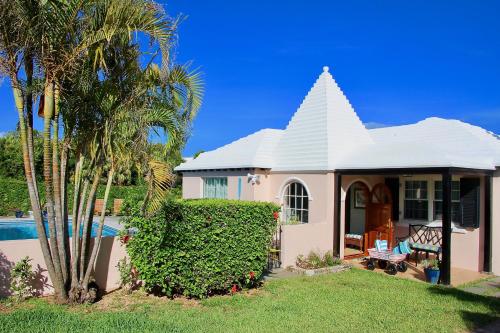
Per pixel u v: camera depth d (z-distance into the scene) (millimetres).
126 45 7762
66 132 7820
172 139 8125
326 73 15320
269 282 10406
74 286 7867
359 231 17750
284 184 15781
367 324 7301
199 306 8133
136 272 9258
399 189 15172
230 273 8891
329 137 14336
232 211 8883
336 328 7023
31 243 8305
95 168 8109
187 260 8328
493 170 12383
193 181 20250
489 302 8984
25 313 7031
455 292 9797
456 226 13398
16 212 24219
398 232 15078
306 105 15586
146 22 7066
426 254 13633
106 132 7367
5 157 31828
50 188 7488
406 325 7320
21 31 6664
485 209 12477
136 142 7352
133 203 9180
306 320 7391
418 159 11516
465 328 7281
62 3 6832
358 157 13641
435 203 14055
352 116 15578
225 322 7105
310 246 13016
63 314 7102
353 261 13727
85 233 8031
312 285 10219
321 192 14109
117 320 6875
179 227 8250
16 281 7996
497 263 12289
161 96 8422
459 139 14094
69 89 7535
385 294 9445
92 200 8094
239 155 17500
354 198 17906
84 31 7113
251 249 9227
